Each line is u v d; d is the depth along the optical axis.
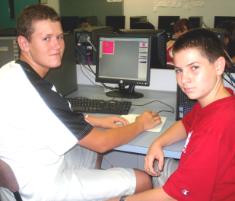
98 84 2.29
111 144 1.35
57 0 6.66
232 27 3.70
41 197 1.26
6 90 1.21
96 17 6.70
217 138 0.97
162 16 6.43
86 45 2.24
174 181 1.03
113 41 2.03
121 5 7.05
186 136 1.36
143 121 1.50
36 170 1.26
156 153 1.30
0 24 5.18
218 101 1.04
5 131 1.22
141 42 1.96
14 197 1.28
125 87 2.12
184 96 1.53
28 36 1.31
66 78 2.09
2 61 1.98
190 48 1.04
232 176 1.01
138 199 1.12
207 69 1.04
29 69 1.27
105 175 1.39
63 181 1.31
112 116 1.62
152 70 2.14
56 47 1.35
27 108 1.21
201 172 0.98
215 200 1.03
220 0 6.44
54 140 1.25
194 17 6.08
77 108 1.76
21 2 5.04
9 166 1.16
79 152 1.61
